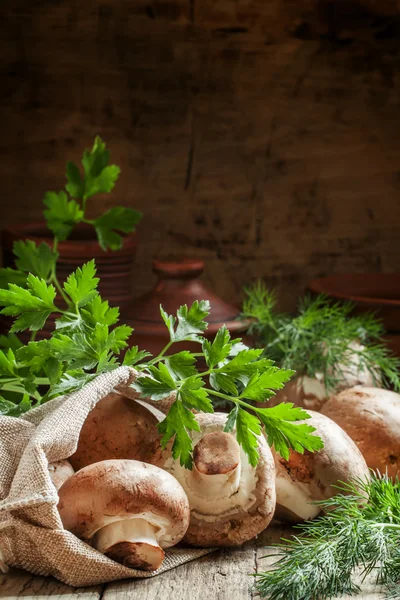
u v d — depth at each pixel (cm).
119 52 76
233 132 78
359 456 51
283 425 48
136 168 78
